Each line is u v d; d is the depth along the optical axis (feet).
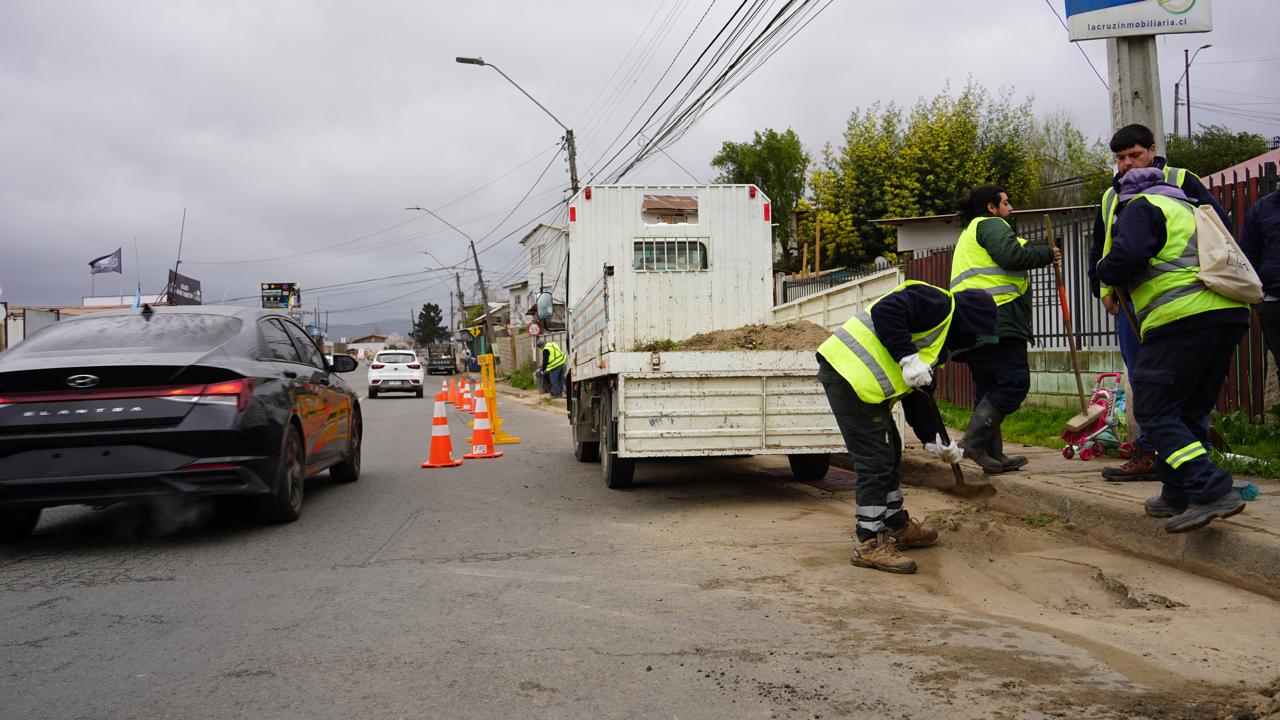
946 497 22.85
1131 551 16.66
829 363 16.39
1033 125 111.96
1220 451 20.80
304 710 10.35
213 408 19.42
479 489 28.25
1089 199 87.92
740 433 23.43
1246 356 24.44
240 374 20.12
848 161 97.71
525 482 29.60
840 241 94.89
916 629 12.73
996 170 93.66
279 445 21.16
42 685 11.29
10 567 18.15
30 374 18.67
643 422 23.27
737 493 25.95
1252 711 9.61
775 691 10.58
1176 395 14.99
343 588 15.99
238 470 19.56
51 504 18.89
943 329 15.98
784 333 26.18
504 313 237.45
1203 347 14.69
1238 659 11.15
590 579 16.24
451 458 34.91
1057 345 33.47
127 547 19.92
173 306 23.99
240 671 11.69
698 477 29.53
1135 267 14.78
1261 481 18.95
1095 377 31.37
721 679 11.01
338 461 28.17
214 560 18.48
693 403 23.36
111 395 19.06
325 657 12.19
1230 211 24.25
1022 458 22.18
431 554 18.76
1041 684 10.52
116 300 183.21
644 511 23.39
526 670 11.50
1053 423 30.22
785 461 33.22
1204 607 13.34
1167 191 15.29
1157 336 14.96
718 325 33.06
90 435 18.79
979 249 21.27
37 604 15.23
